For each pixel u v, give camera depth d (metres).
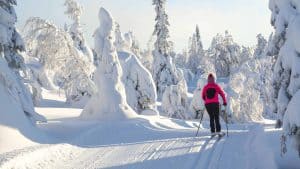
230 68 66.50
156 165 8.42
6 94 11.82
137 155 9.70
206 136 12.81
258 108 36.78
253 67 38.44
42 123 17.14
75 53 28.27
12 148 10.11
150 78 33.66
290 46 8.93
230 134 13.14
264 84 38.16
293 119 7.47
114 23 23.22
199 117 37.62
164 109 39.38
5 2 14.07
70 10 39.19
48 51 25.33
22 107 13.59
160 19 48.78
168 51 49.06
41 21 24.83
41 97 36.41
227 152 9.55
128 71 33.31
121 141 12.66
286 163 8.07
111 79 22.61
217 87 13.06
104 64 22.78
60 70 28.61
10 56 14.60
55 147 10.13
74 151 10.45
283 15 10.77
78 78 31.89
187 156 9.21
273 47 11.41
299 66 8.56
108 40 22.98
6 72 12.22
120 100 22.47
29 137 11.44
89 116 22.55
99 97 22.59
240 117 35.75
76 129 15.83
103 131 14.80
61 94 43.44
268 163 7.51
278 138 11.42
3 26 13.93
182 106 39.00
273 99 10.91
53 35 25.14
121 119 21.72
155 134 14.46
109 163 8.89
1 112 11.01
